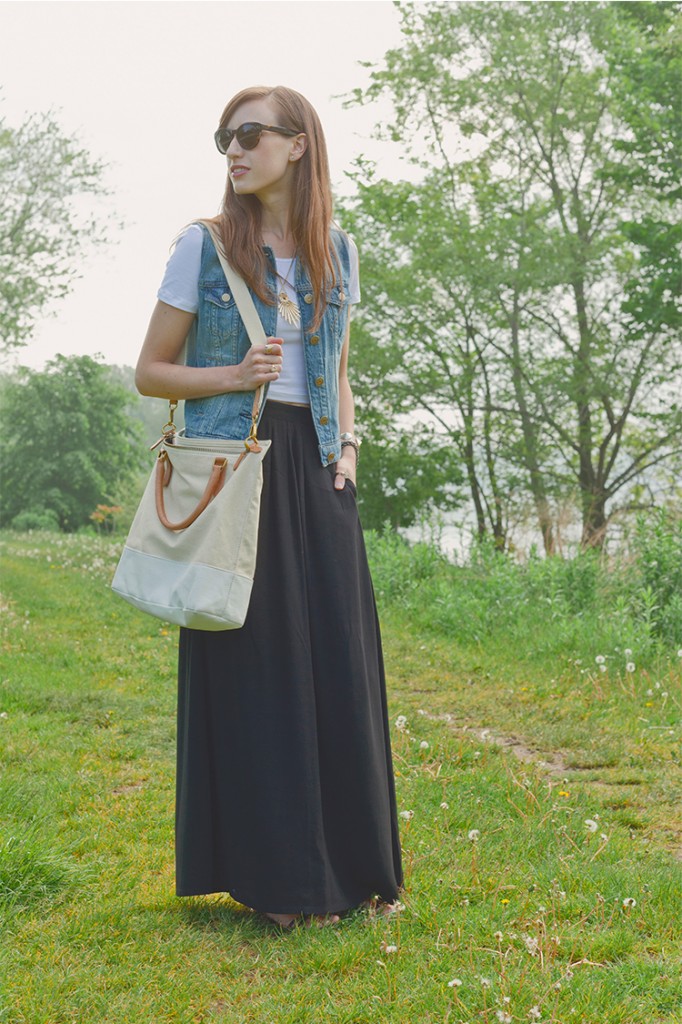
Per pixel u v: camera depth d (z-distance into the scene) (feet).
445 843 11.23
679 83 64.64
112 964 8.42
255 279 9.05
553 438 82.12
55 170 74.69
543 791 13.44
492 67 77.36
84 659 23.39
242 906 9.55
